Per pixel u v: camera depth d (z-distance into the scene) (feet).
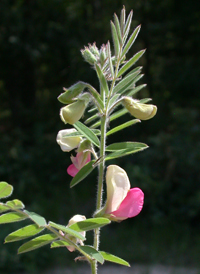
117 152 0.68
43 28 3.51
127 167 2.70
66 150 0.73
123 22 0.67
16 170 3.08
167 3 3.67
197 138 2.77
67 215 2.77
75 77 3.59
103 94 0.69
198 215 2.62
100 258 0.62
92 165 0.67
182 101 3.50
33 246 0.65
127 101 0.68
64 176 3.19
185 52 3.76
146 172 2.69
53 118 3.66
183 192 2.66
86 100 0.67
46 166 3.21
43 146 3.28
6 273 2.06
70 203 2.93
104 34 3.65
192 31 3.66
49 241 0.65
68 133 0.73
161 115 3.24
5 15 3.29
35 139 3.37
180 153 2.68
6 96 3.79
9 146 3.22
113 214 0.66
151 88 3.70
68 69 3.71
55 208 2.82
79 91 0.67
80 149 0.72
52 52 3.62
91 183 3.09
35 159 3.19
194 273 2.05
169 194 2.71
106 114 0.68
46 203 2.87
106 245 2.38
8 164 3.08
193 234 2.51
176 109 3.11
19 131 3.42
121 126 0.73
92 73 3.50
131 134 3.12
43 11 3.57
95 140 0.70
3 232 2.09
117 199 0.66
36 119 3.67
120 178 0.67
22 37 3.45
